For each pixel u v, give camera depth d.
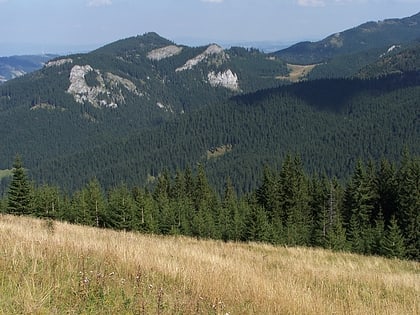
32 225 17.66
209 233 51.19
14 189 51.66
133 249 10.91
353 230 55.09
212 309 7.14
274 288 9.33
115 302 6.39
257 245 23.25
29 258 7.82
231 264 12.04
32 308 5.35
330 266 15.83
